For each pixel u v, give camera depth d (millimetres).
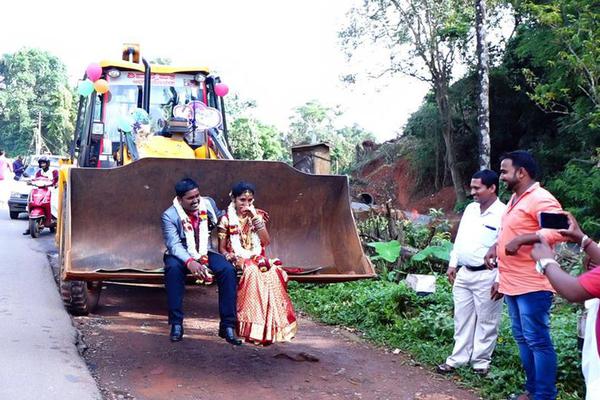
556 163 19234
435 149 25766
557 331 5441
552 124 20766
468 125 24250
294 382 4887
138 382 4656
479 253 5039
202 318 6699
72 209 5770
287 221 6293
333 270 6125
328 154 10055
